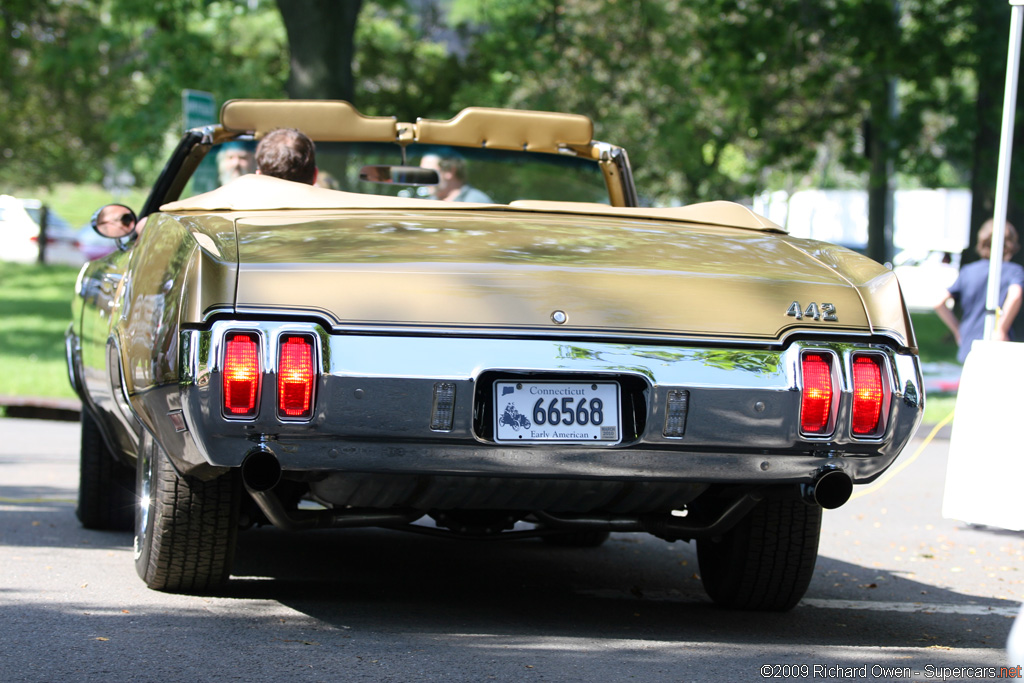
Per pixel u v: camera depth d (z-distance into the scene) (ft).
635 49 199.11
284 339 28.25
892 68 193.06
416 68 202.80
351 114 47.11
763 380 29.78
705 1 197.67
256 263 29.12
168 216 34.68
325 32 140.67
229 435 28.30
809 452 30.45
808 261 33.19
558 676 27.45
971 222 192.13
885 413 30.40
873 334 30.78
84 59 192.75
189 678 26.32
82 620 31.86
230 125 46.21
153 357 29.73
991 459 46.68
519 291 29.43
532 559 47.37
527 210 36.09
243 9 196.85
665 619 35.99
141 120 180.86
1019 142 186.50
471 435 28.76
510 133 48.21
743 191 225.56
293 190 36.09
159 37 182.39
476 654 29.45
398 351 28.48
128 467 48.80
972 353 47.62
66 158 333.83
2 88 243.81
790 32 196.13
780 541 36.19
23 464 71.61
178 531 33.83
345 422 28.35
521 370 28.78
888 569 48.11
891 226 277.23
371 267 29.32
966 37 189.06
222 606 34.45
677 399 29.40
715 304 30.19
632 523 34.32
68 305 203.72
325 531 51.55
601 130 196.44
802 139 220.64
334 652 29.12
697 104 207.41
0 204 308.19
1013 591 44.04
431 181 48.93
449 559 46.19
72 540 46.37
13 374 119.75
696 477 30.14
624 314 29.55
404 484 30.81
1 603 33.71
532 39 193.36
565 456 29.35
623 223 35.55
